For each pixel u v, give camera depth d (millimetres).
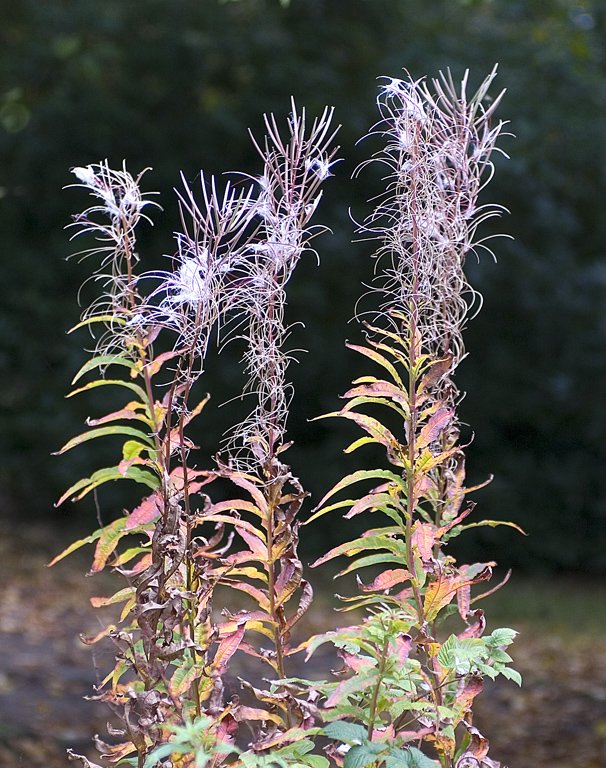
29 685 5773
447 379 2336
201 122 12188
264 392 2152
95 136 12141
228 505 2121
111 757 2098
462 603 2184
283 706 2049
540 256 12336
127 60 12430
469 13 12352
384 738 1985
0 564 9867
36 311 12195
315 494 11922
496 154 11125
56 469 12133
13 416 12312
